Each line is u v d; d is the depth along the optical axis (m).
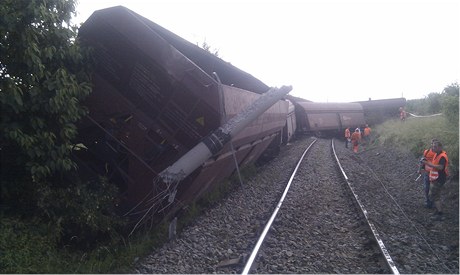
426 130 21.30
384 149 25.33
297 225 8.93
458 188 11.58
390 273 6.13
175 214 9.19
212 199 10.89
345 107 45.22
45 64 7.43
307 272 6.27
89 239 7.58
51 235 6.71
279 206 10.28
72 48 7.55
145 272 6.19
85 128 8.45
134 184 8.27
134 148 8.29
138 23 8.16
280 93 9.31
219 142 7.93
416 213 10.66
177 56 8.05
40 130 6.94
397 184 15.05
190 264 6.54
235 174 13.76
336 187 13.88
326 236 8.34
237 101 9.44
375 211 10.43
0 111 6.68
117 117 8.44
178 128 8.23
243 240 7.75
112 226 7.88
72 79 7.23
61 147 7.05
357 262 6.80
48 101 6.88
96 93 8.42
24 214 7.14
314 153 24.69
